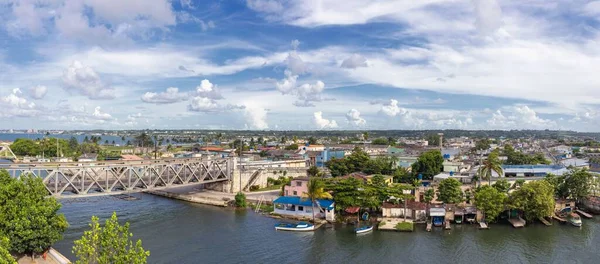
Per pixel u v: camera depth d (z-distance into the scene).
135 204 118.62
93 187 106.06
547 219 94.50
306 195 103.50
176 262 68.62
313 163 197.50
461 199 99.00
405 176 145.38
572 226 90.75
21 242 57.78
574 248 76.50
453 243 79.12
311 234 85.44
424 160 146.75
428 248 76.38
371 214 98.19
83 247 39.09
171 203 120.88
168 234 85.69
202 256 71.75
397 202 100.12
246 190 137.12
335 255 72.81
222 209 111.31
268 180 146.75
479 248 76.38
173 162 116.44
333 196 97.44
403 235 84.31
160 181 120.88
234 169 134.75
